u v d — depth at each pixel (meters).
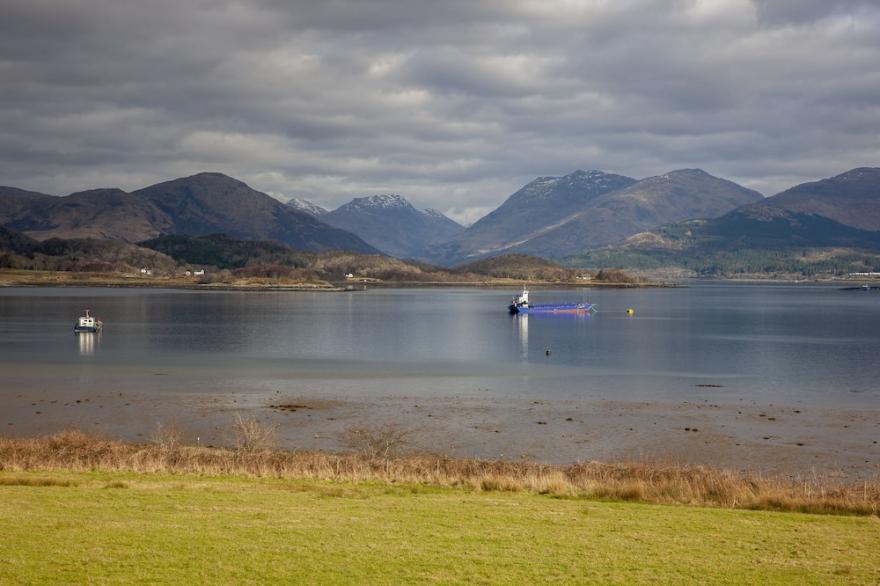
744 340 120.50
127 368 79.56
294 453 37.53
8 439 40.25
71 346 102.19
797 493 29.64
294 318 165.62
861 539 22.55
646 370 82.19
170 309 192.38
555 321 168.75
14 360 85.81
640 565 19.55
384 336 123.94
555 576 18.58
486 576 18.44
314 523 23.03
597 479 32.25
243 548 20.06
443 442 46.47
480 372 79.50
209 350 98.94
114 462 33.56
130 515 23.50
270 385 68.69
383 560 19.39
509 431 49.66
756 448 45.41
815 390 68.31
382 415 54.75
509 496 28.62
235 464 33.81
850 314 193.00
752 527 23.81
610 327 150.12
